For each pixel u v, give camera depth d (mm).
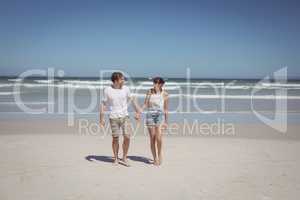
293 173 5840
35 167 6086
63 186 5086
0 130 10070
